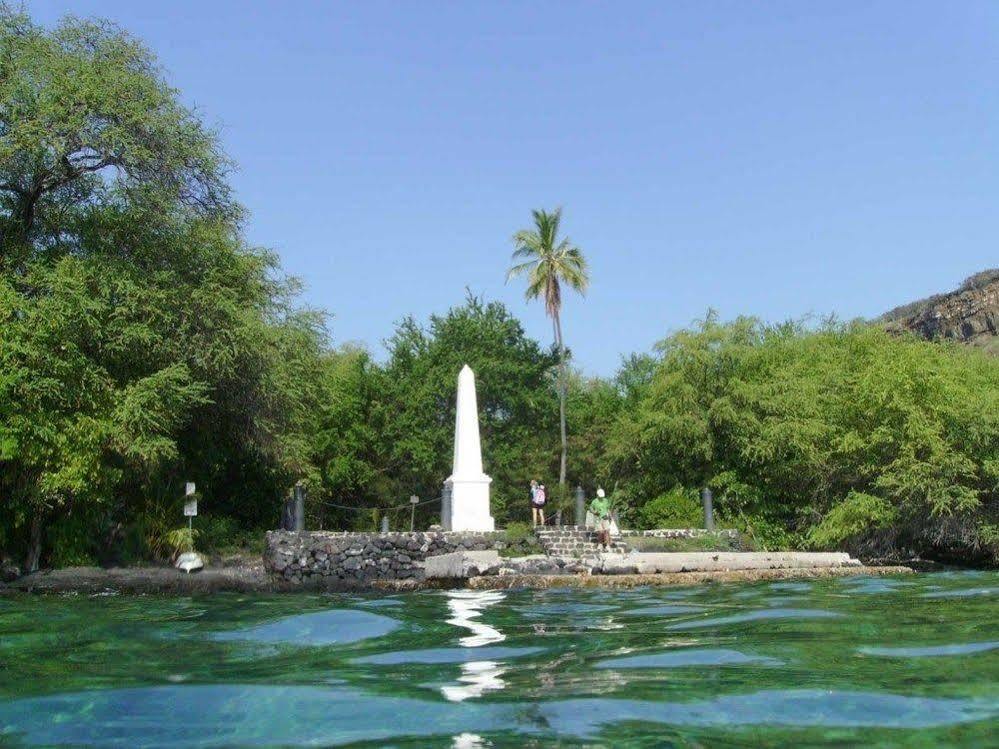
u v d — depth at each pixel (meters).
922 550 32.41
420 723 5.09
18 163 22.05
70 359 20.17
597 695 5.80
